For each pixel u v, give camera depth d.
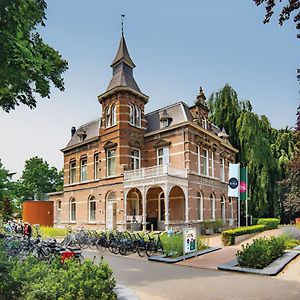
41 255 12.05
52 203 39.25
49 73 8.12
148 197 29.12
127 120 28.73
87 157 32.88
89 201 31.86
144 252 16.22
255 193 36.22
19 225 26.92
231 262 13.25
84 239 19.23
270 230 29.52
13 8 6.14
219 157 33.03
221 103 39.12
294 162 23.08
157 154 29.02
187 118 27.53
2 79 6.82
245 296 8.53
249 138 36.59
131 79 30.39
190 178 26.84
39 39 8.20
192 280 10.52
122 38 31.27
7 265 7.47
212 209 30.72
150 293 8.89
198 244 16.98
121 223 27.14
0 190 11.40
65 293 6.36
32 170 64.69
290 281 10.30
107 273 7.73
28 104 8.52
